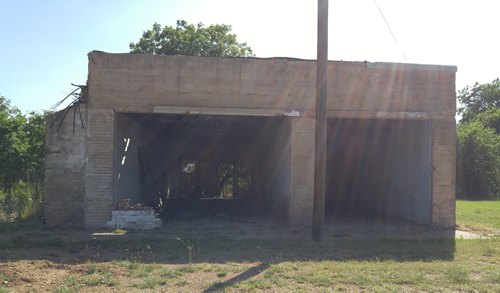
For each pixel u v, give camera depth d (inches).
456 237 523.5
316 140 478.0
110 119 567.5
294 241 479.5
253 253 413.4
